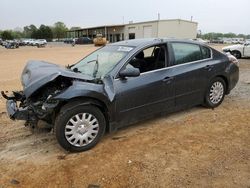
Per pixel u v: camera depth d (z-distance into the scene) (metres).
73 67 5.47
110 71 4.65
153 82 4.92
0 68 14.52
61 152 4.33
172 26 54.19
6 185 3.49
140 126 5.28
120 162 3.97
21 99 4.72
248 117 5.69
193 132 4.96
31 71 4.64
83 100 4.24
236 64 6.50
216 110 6.12
